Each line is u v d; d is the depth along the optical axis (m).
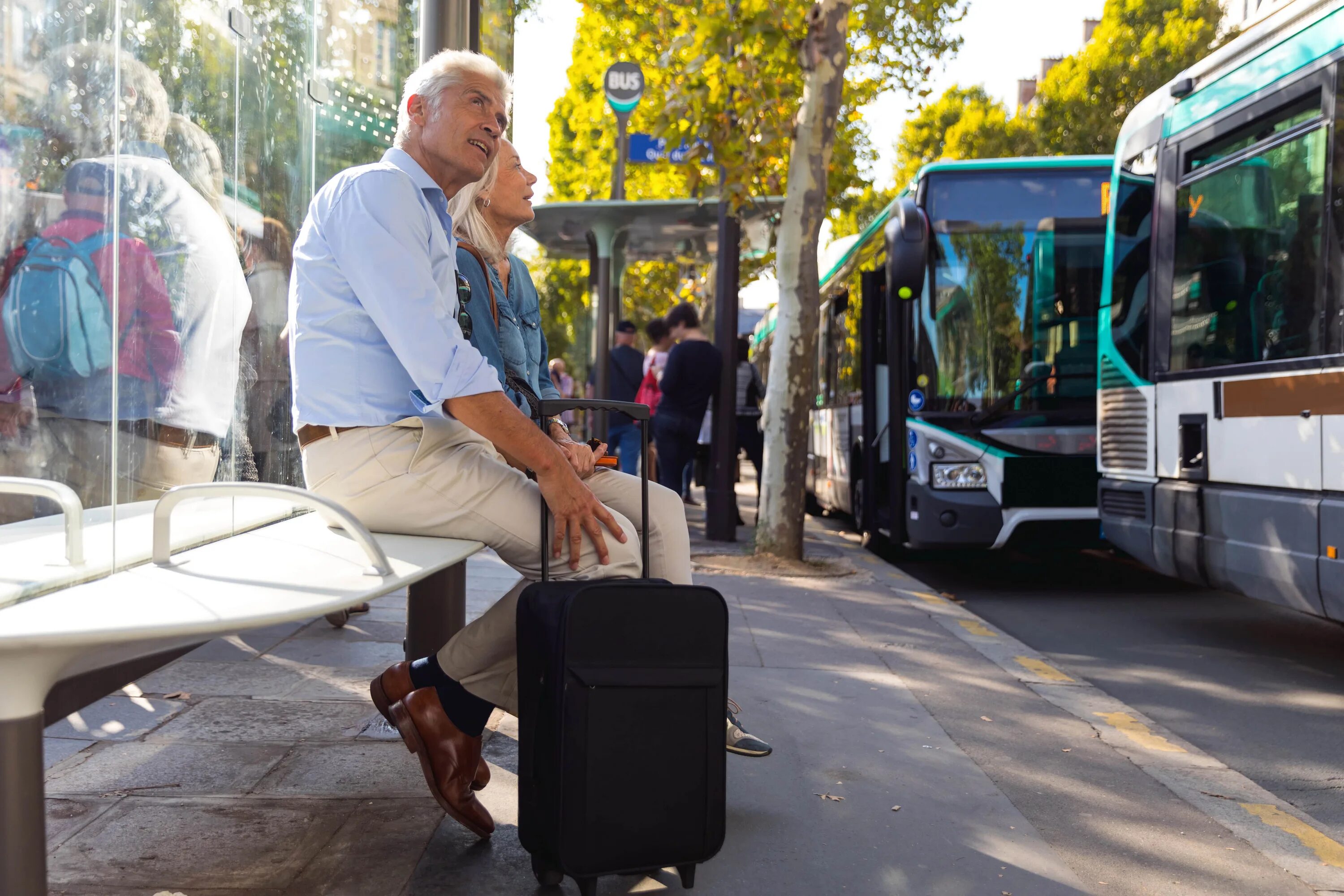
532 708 2.62
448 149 2.97
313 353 2.79
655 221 12.36
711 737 2.64
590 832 2.52
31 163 2.36
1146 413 7.05
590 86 23.02
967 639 6.36
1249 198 6.07
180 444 2.90
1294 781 4.20
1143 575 9.85
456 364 2.63
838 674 5.34
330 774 3.55
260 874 2.80
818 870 3.02
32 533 2.30
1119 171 7.72
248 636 5.54
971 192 9.28
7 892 1.69
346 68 4.14
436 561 2.48
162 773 3.54
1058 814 3.55
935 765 4.00
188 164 2.96
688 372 9.81
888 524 9.92
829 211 15.37
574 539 2.81
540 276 28.00
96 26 2.53
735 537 10.96
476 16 4.67
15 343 2.33
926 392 9.06
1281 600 5.63
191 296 2.96
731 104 9.70
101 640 1.67
